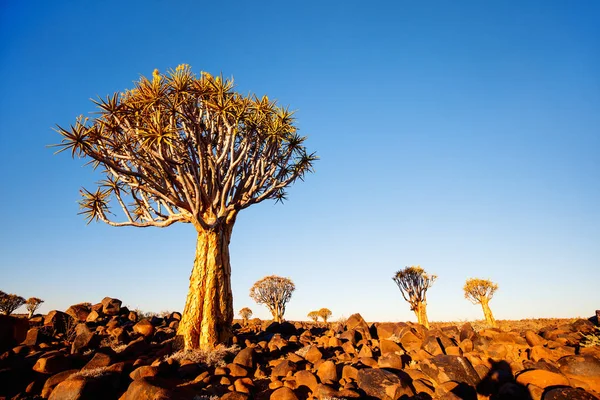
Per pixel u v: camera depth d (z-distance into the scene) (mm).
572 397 4645
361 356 7602
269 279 22766
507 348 6836
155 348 8953
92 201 11047
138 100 9812
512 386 5301
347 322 11492
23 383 6730
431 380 6059
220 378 6680
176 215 10836
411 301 17797
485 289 17172
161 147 9336
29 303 23062
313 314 25844
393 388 5484
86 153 9016
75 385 5832
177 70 10062
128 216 10914
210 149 10344
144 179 10008
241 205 11453
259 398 5961
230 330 9789
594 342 6836
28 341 9180
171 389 5594
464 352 7152
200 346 9023
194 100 10266
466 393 5430
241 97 11242
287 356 8328
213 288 9719
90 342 8836
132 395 5512
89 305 13961
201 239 10344
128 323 12062
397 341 8234
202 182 10180
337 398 5277
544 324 14727
